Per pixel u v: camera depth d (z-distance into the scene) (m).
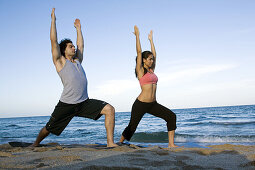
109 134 3.78
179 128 14.38
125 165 2.18
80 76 3.78
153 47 4.83
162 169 2.09
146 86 4.23
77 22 4.44
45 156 2.73
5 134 15.35
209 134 9.78
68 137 11.71
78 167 2.09
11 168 2.07
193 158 2.75
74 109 3.74
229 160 2.63
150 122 24.17
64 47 3.83
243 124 13.95
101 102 3.89
